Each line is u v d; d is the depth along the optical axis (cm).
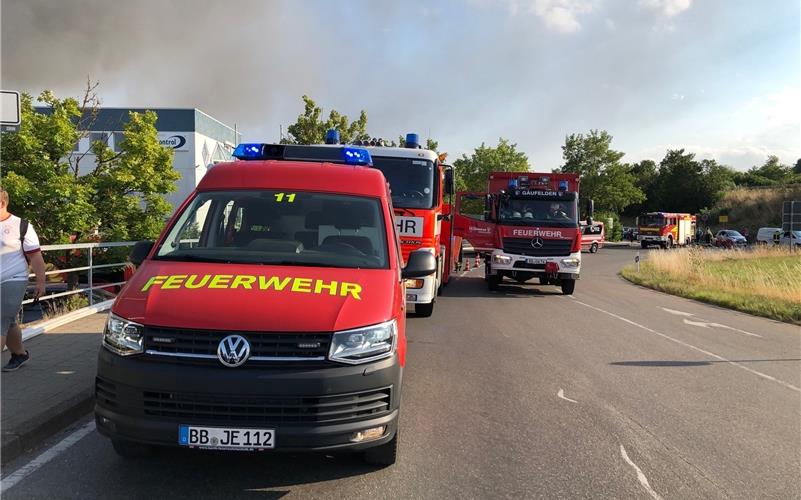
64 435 480
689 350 927
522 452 477
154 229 1466
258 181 523
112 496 376
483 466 445
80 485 390
